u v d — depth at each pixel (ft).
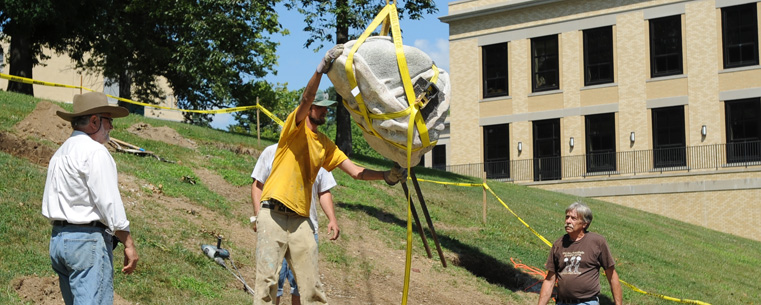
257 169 21.99
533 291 37.73
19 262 23.88
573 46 102.94
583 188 99.86
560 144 103.40
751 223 88.94
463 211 51.98
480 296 34.06
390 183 18.08
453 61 112.47
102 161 15.66
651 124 97.45
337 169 55.93
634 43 98.94
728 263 56.08
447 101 16.76
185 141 53.62
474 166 109.50
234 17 78.69
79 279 15.48
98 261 15.65
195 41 80.43
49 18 71.51
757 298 45.11
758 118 91.15
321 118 18.04
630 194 96.68
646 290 41.06
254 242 33.86
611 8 100.58
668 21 97.45
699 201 92.38
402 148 16.69
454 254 39.68
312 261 17.65
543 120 105.09
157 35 95.76
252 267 30.32
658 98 97.04
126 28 89.25
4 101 50.06
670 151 95.91
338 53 16.12
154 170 41.34
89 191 15.60
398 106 16.19
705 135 93.81
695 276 47.85
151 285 25.05
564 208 67.92
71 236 15.52
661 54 97.66
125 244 16.03
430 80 16.55
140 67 97.76
